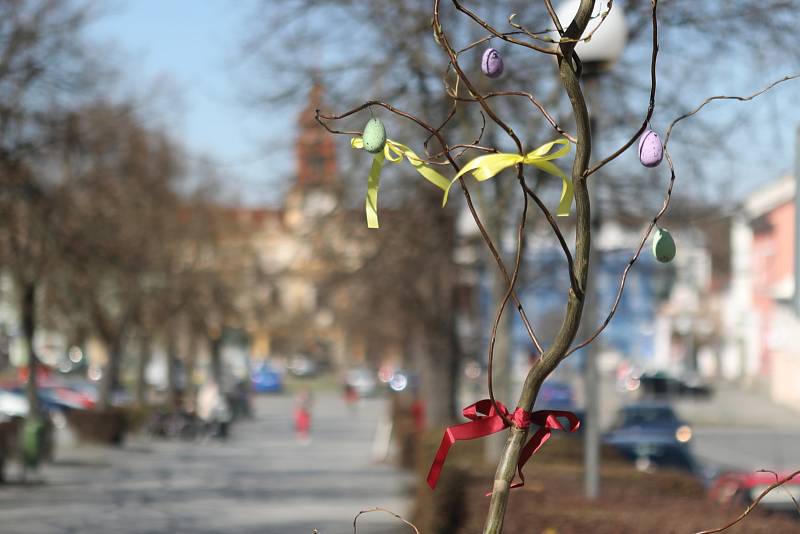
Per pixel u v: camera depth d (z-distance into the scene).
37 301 34.25
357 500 22.48
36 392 28.83
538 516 9.45
